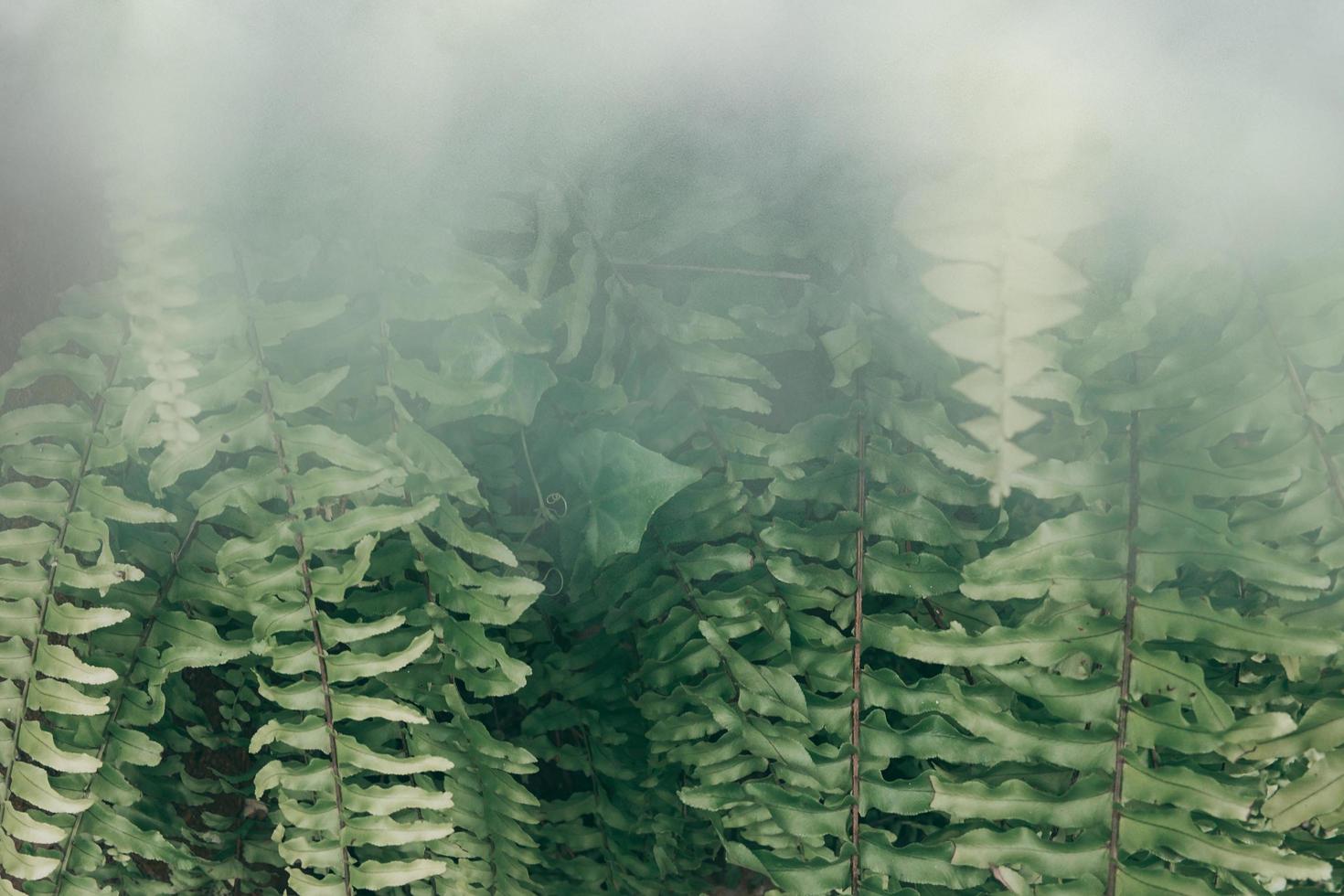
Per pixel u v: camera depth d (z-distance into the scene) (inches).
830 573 45.4
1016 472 41.1
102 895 49.9
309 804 53.7
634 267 46.1
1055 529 40.8
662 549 48.0
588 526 47.1
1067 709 41.0
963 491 43.4
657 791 53.2
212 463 50.1
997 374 40.6
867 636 44.9
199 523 47.4
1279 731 38.6
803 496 45.3
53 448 45.1
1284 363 38.4
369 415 45.6
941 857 43.6
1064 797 41.2
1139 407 39.3
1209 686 44.0
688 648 47.8
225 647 46.6
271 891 56.4
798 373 48.2
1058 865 41.2
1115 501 40.5
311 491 43.7
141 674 48.0
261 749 53.9
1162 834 40.1
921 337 43.4
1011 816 41.7
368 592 48.8
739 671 46.4
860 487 44.7
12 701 46.7
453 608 45.7
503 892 52.1
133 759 48.4
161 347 43.0
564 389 47.3
